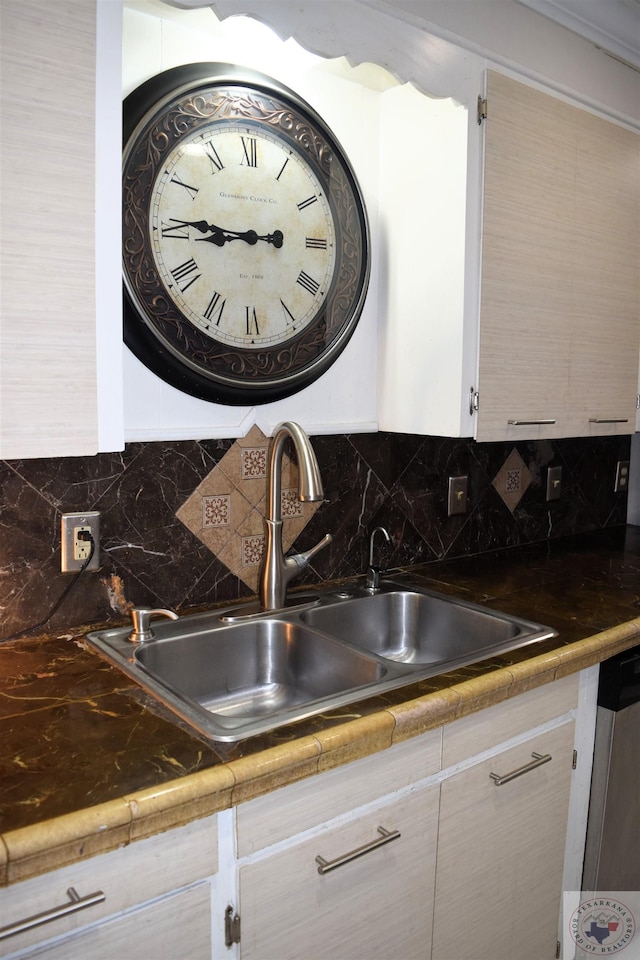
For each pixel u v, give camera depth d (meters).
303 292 1.69
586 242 1.90
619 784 1.60
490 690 1.24
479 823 1.33
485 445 2.20
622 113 1.98
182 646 1.44
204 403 1.59
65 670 1.27
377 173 1.83
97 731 1.04
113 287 1.14
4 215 1.02
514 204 1.71
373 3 1.43
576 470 2.54
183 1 1.21
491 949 1.41
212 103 1.50
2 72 1.00
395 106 1.76
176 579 1.58
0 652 1.34
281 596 1.63
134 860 0.90
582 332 1.93
